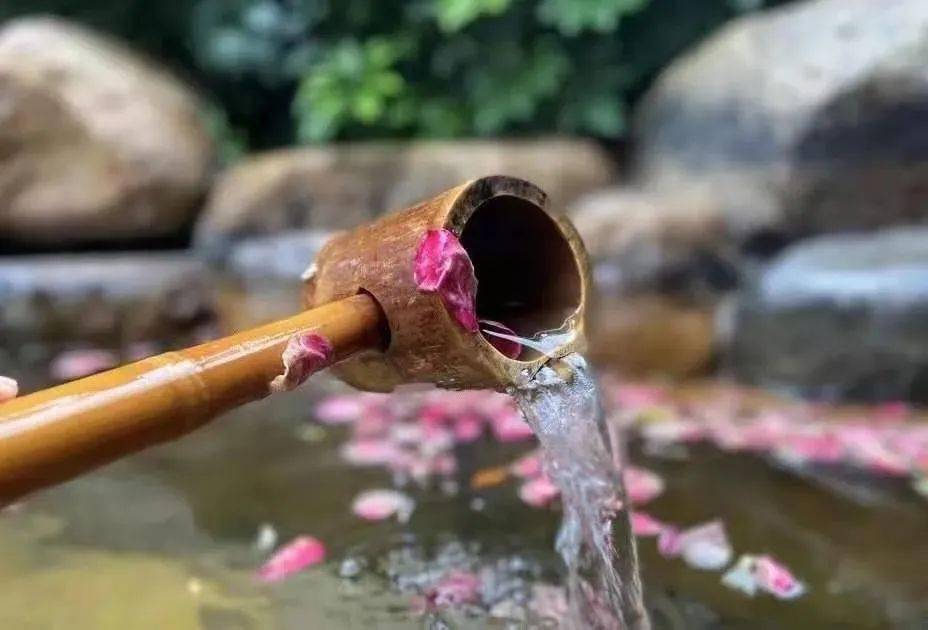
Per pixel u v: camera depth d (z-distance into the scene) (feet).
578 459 2.68
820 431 5.16
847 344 6.04
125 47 11.74
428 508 3.92
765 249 8.29
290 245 9.36
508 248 2.72
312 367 2.07
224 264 9.68
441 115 10.91
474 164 9.37
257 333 2.03
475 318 2.21
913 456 4.70
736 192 8.48
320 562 3.37
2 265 8.36
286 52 12.49
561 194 9.30
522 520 3.75
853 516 3.91
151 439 1.73
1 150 9.12
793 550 3.56
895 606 3.07
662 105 9.87
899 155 7.70
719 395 6.12
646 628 2.86
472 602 3.02
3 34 10.14
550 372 2.48
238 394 1.91
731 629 2.90
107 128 9.49
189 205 9.96
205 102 12.35
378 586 3.16
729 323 7.26
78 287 8.00
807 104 7.90
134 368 1.76
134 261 8.77
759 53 8.83
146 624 2.89
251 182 9.75
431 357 2.25
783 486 4.29
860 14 8.24
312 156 9.82
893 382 5.88
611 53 10.56
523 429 4.99
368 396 5.85
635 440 5.03
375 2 11.57
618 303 8.06
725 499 4.12
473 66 10.87
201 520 3.85
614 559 2.89
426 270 2.17
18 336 7.79
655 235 8.27
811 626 2.93
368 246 2.35
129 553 3.49
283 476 4.42
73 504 4.05
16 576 3.26
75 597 3.09
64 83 9.45
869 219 7.93
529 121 10.74
